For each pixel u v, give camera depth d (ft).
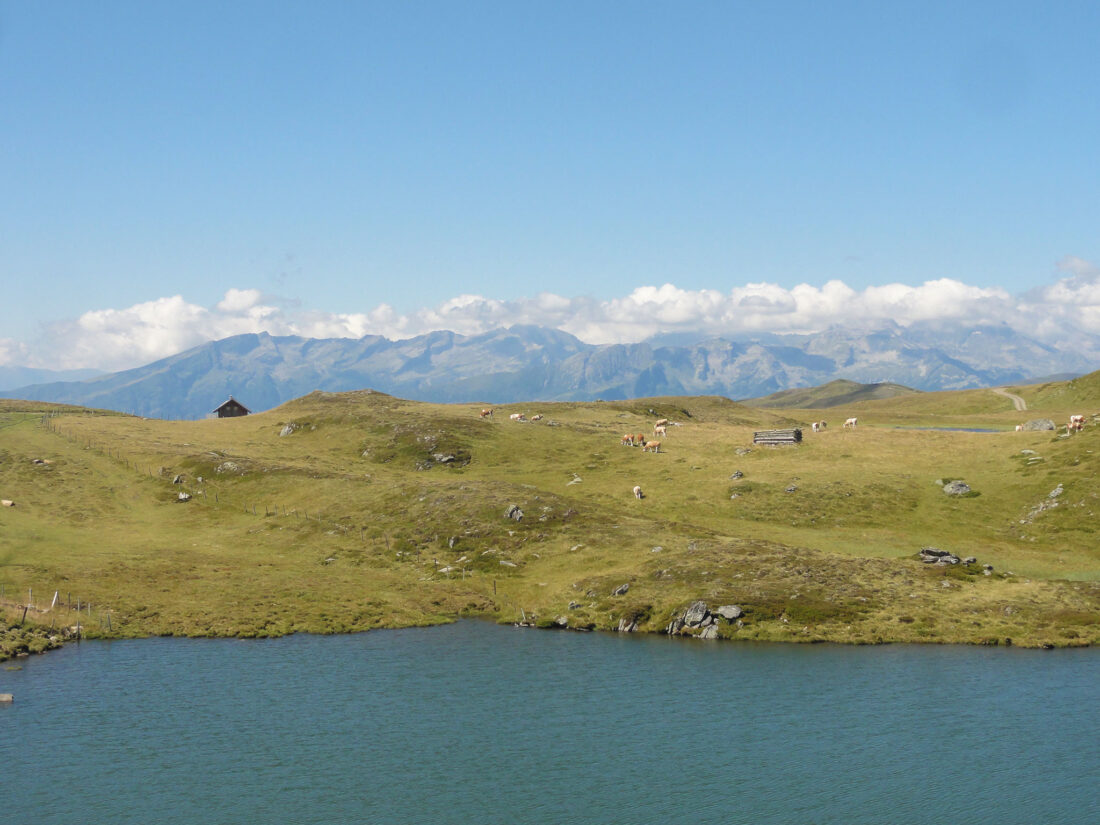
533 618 284.20
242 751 177.17
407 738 184.85
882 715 195.00
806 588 282.36
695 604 271.69
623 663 236.63
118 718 194.08
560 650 250.98
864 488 385.91
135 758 172.96
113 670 228.43
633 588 294.25
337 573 328.08
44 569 301.02
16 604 266.36
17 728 187.21
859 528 350.02
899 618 263.70
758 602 274.98
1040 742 179.01
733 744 180.86
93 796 156.04
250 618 276.21
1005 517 351.05
